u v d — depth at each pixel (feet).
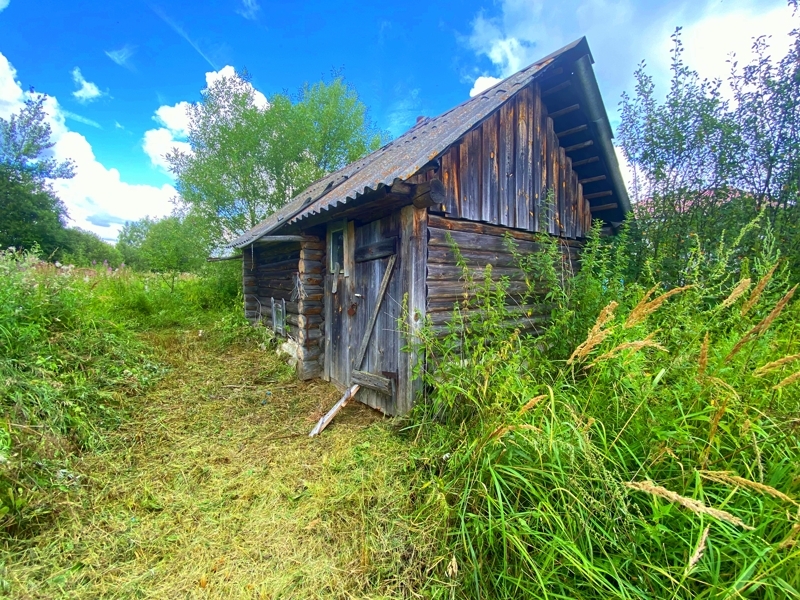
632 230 16.21
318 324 15.83
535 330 12.82
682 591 4.30
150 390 12.94
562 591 4.62
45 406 8.82
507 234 11.96
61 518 6.53
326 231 15.23
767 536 4.42
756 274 10.77
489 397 7.66
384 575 5.59
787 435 5.27
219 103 31.63
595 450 5.29
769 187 13.73
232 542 6.32
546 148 14.17
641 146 16.38
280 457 9.17
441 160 10.16
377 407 12.21
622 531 4.76
